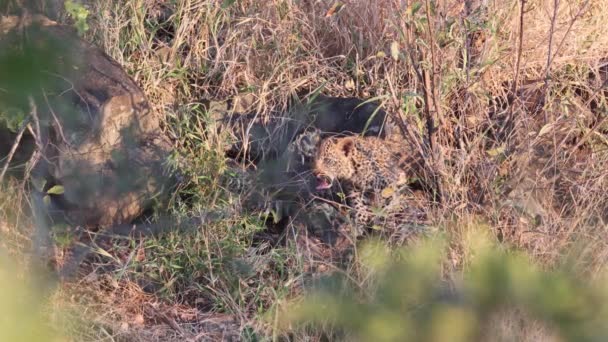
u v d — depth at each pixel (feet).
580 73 44.75
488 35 42.55
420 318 12.78
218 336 32.32
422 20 37.63
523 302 12.27
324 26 45.93
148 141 37.78
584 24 45.52
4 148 35.22
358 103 42.83
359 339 13.43
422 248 13.70
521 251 30.37
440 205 37.11
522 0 37.58
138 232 36.58
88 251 34.53
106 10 43.21
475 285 12.44
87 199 35.83
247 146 41.75
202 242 35.99
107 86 36.91
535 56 43.73
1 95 11.49
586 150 40.63
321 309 14.07
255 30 45.09
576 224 34.12
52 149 35.01
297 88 44.34
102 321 32.04
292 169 39.86
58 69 11.96
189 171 38.40
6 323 13.89
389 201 37.76
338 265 34.42
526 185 36.76
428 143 39.09
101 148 35.99
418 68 40.24
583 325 12.01
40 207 34.32
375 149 39.14
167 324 33.06
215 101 42.78
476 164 38.24
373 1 44.57
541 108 41.42
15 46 11.97
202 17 45.32
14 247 30.66
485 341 12.53
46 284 26.04
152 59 43.68
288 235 37.11
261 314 32.27
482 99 40.78
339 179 38.83
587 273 21.90
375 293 14.33
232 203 37.78
